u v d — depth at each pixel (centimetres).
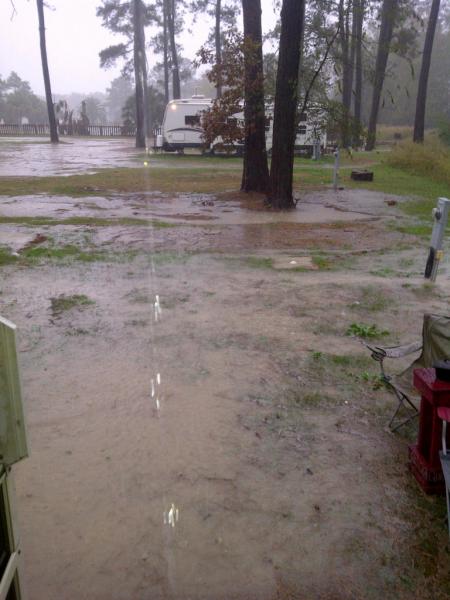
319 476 335
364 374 468
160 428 381
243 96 1647
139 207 1423
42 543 279
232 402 420
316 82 1595
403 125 7356
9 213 1279
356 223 1266
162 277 757
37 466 338
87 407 407
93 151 3772
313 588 257
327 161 3130
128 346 519
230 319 598
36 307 620
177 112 3472
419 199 1688
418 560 274
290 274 795
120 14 4991
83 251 903
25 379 448
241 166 2767
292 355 509
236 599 249
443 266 870
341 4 1523
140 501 310
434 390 303
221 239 1042
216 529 290
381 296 696
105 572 263
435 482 319
